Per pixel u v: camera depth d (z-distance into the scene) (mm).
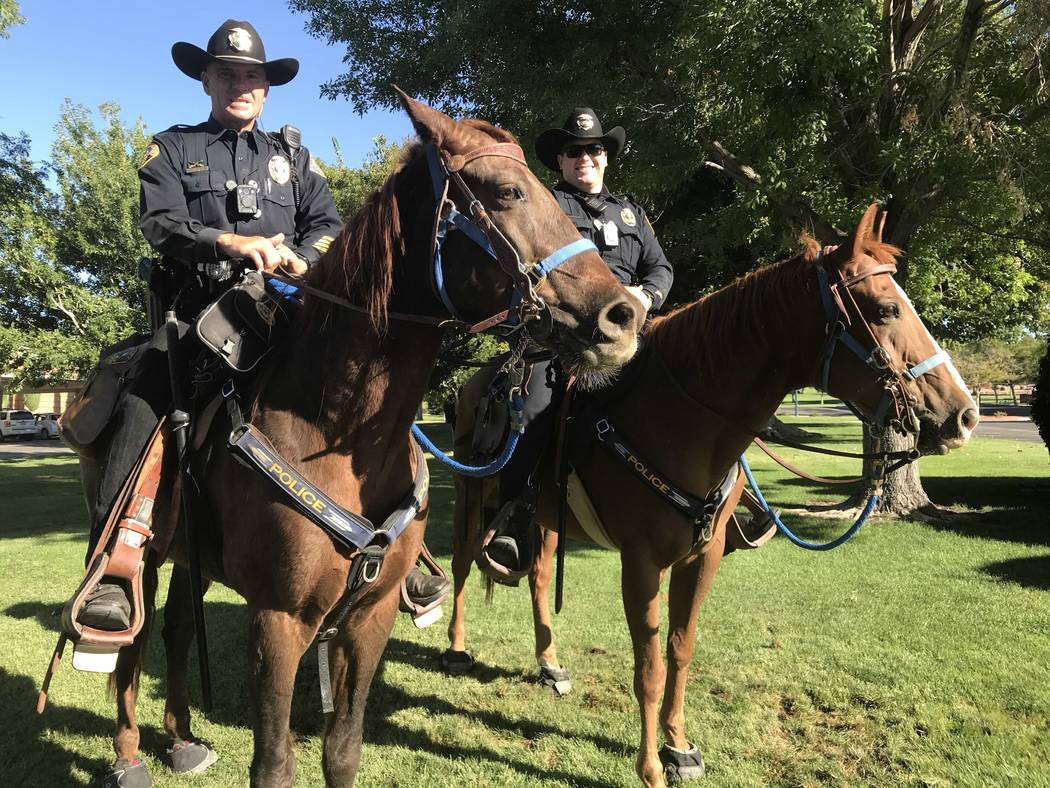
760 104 7031
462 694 3646
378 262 1749
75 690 3656
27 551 7043
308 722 3371
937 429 2355
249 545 1809
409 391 1856
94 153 21656
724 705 3418
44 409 39781
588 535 2982
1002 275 14109
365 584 1876
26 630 4586
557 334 1609
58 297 19234
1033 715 3250
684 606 2807
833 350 2461
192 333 2117
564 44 7773
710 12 6527
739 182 8148
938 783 2727
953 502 9078
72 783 2809
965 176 6703
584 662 4020
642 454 2568
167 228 2025
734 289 2592
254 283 2023
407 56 8641
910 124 7094
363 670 2043
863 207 6887
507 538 2742
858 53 6117
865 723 3215
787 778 2801
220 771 2926
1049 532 7184
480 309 1676
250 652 1812
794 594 5145
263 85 2391
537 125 7938
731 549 3309
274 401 1892
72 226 21453
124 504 1920
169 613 2994
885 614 4668
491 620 4738
